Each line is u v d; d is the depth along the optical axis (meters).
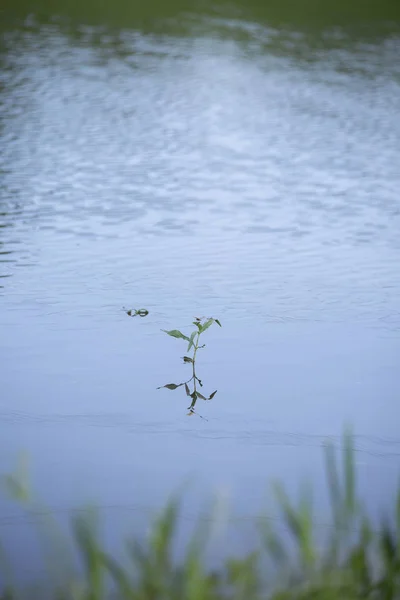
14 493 4.25
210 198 12.23
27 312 8.02
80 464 5.60
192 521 4.95
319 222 11.28
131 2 28.48
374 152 15.16
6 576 4.44
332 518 4.88
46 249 9.84
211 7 28.69
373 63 22.50
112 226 10.80
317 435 6.03
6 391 6.56
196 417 6.23
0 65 20.38
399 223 11.30
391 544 3.75
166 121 16.72
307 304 8.39
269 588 3.85
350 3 30.27
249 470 5.57
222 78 20.39
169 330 7.71
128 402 6.44
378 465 5.66
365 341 7.58
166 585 3.52
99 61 21.22
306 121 17.22
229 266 9.48
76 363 7.04
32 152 14.23
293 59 22.66
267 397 6.55
